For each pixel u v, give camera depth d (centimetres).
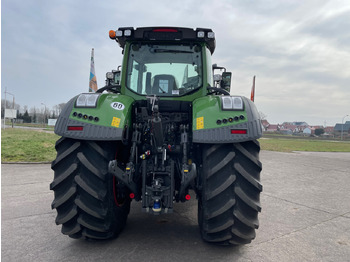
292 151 1702
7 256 256
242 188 247
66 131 253
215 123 253
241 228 251
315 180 704
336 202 486
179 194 277
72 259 251
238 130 246
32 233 313
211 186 250
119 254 261
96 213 254
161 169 281
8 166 812
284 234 327
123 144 280
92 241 290
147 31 331
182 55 339
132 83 336
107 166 261
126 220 340
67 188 254
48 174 693
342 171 865
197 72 336
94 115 258
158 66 338
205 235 268
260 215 403
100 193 254
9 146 1221
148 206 265
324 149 2141
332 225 363
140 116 316
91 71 1108
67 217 253
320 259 264
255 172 254
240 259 257
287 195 536
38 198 468
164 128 298
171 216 378
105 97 280
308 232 336
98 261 247
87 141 258
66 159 258
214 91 346
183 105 328
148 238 300
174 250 271
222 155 251
